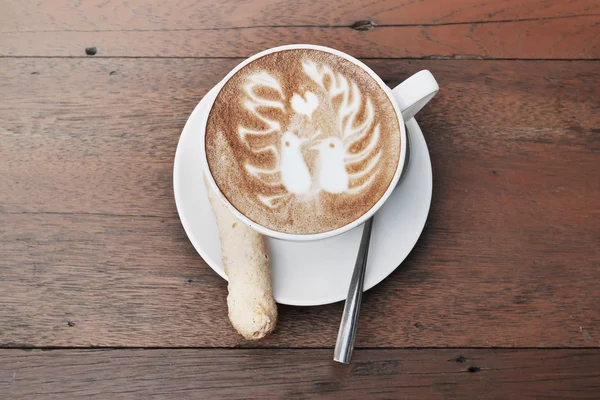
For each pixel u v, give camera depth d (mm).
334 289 444
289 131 430
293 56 437
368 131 429
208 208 450
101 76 492
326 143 429
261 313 425
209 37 501
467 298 471
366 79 435
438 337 465
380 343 463
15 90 488
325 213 418
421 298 470
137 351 458
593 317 470
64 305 461
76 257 467
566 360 465
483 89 498
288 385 458
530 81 500
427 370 462
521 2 509
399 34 505
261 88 432
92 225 471
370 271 447
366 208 418
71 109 486
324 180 424
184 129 457
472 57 503
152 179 479
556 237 480
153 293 465
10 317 458
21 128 482
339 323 464
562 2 509
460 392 460
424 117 493
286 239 413
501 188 485
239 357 459
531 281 474
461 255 476
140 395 454
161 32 500
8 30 497
